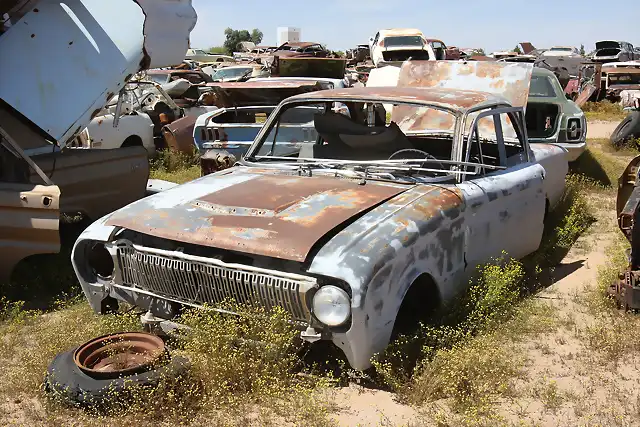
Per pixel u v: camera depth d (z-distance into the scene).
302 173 4.62
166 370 3.43
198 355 3.60
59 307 4.87
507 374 3.73
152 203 4.15
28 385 3.62
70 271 5.56
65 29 5.50
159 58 5.95
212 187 4.37
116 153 6.59
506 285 4.54
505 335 4.21
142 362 3.57
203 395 3.43
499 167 4.98
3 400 3.53
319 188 4.20
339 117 5.09
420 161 4.42
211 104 12.88
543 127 10.07
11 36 5.30
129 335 3.74
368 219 3.71
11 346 4.19
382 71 12.72
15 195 4.79
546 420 3.29
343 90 5.21
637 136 12.16
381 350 3.48
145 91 11.20
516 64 7.63
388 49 23.48
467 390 3.49
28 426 3.26
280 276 3.45
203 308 3.68
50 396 3.39
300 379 3.62
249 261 3.68
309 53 24.73
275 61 12.90
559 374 3.81
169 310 3.92
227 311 3.66
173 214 3.89
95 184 6.34
